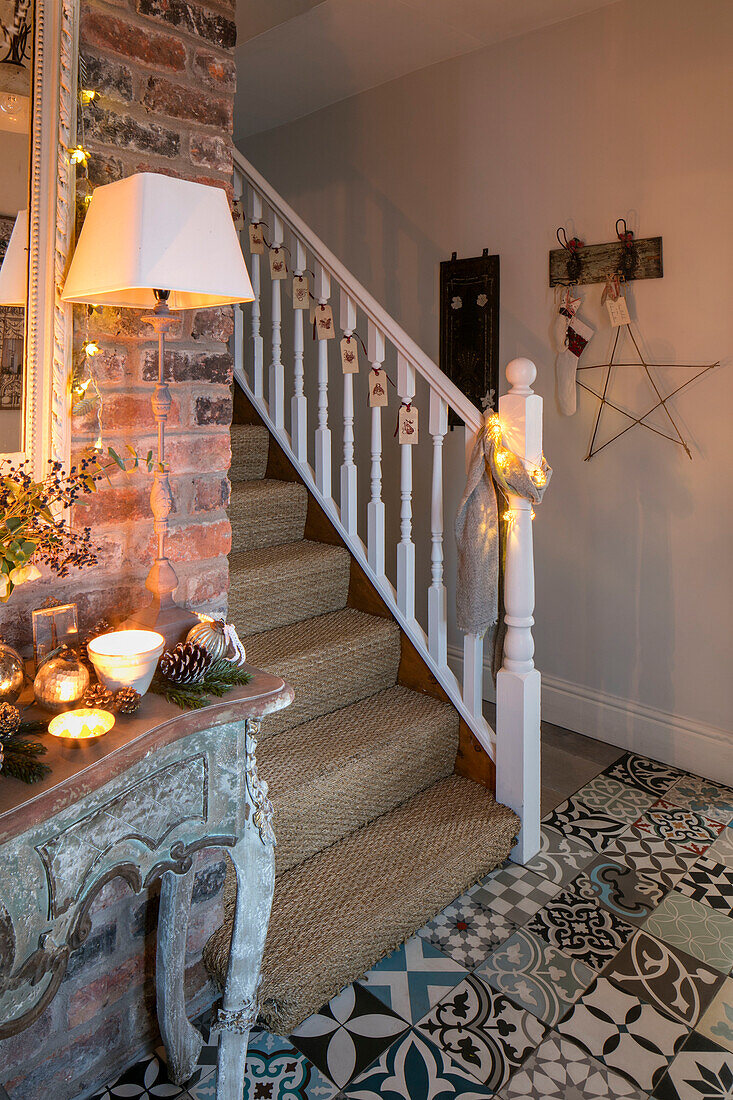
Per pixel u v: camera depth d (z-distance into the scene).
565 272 3.10
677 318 2.85
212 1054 1.72
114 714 1.27
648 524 3.03
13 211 1.29
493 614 2.39
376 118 3.71
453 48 3.28
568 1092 1.61
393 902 1.98
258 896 1.49
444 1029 1.77
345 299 2.72
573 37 3.00
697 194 2.75
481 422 2.34
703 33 2.68
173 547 1.66
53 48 1.29
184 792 1.31
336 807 2.20
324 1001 1.81
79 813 1.11
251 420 3.17
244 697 1.39
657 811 2.71
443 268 3.51
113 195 1.24
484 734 2.52
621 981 1.92
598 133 2.98
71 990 1.56
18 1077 1.49
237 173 2.95
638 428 3.01
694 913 2.18
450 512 3.66
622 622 3.15
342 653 2.52
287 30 3.09
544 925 2.13
